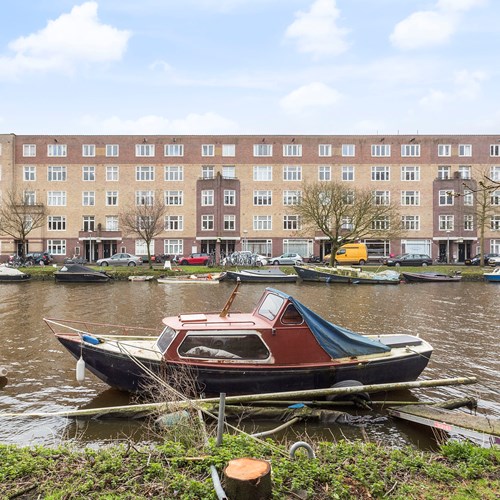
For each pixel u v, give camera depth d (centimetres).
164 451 580
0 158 5253
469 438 741
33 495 491
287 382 926
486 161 5391
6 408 925
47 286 3262
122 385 955
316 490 498
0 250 5203
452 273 3775
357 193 4391
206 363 905
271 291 1023
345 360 962
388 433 817
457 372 1180
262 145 5412
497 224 5284
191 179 5381
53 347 1403
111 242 5378
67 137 5353
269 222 5388
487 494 504
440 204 5309
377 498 491
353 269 3578
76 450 646
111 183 5366
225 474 462
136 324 1798
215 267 4328
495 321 1884
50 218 5331
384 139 5412
